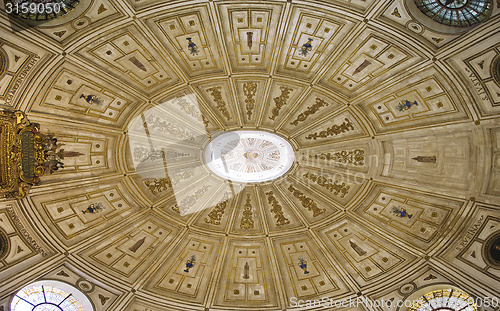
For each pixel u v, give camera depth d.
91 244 19.86
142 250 21.05
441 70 17.12
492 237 18.12
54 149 18.52
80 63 17.08
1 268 17.20
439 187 19.69
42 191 18.66
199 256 21.73
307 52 18.05
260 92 20.09
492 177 18.44
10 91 16.55
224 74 19.19
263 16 16.44
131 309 19.75
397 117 19.66
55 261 18.67
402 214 20.69
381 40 16.72
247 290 21.28
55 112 18.12
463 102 17.73
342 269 21.00
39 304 18.03
